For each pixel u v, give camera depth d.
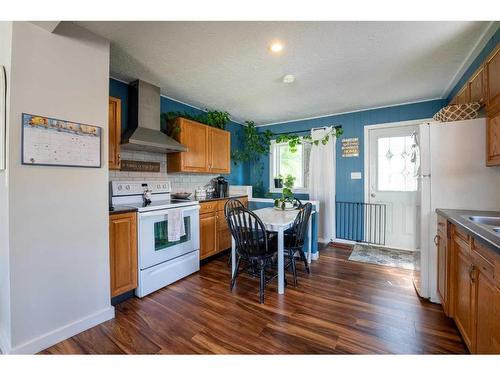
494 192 1.88
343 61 2.24
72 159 1.65
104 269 1.85
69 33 1.64
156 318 1.87
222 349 1.52
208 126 3.50
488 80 1.78
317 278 2.61
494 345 1.08
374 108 3.74
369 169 3.83
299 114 4.10
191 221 2.74
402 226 3.62
